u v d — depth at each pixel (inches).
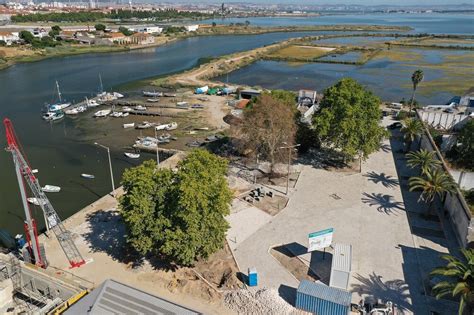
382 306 1813.5
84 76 7598.4
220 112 5241.1
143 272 2140.7
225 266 2151.8
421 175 3004.4
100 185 3371.1
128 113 5251.0
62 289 1979.6
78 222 2637.8
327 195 2886.3
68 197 3174.2
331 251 2268.7
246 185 3068.4
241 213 2662.4
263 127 3206.2
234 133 3727.9
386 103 5393.7
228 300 1913.1
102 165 3752.5
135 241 2059.5
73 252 2287.2
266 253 2257.6
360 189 2967.5
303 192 2933.1
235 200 2829.7
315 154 3604.8
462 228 2279.8
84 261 2231.8
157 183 2144.4
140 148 4065.0
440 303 1861.5
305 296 1808.6
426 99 5890.8
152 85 6820.9
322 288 1854.1
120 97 6008.9
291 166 3376.0
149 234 2069.4
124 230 2529.5
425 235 2396.7
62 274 2117.4
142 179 2100.1
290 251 2276.1
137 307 1640.0
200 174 2107.5
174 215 2018.9
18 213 2947.8
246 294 1899.6
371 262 2150.6
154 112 5260.8
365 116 3129.9
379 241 2337.6
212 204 2065.7
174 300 1929.1
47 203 2370.8
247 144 3459.6
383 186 3014.3
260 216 2628.0
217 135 4313.5
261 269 2124.8
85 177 3499.0
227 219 2596.0
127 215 2054.6
